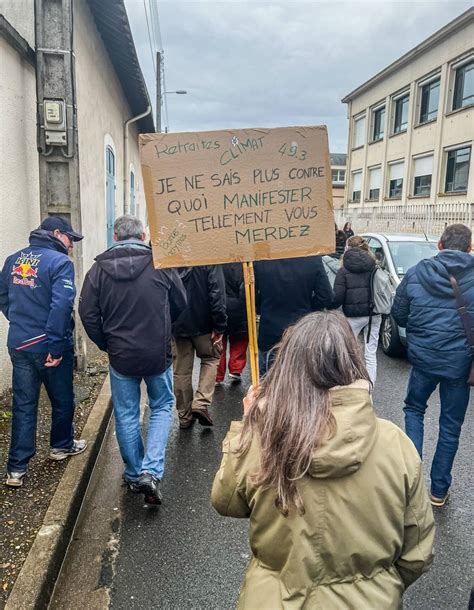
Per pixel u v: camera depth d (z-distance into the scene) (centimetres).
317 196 282
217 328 434
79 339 555
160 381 337
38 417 430
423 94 2223
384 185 2534
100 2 680
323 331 142
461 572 273
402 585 142
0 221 454
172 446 424
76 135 516
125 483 361
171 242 281
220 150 277
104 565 275
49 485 326
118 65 950
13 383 327
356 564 132
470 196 1867
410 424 344
